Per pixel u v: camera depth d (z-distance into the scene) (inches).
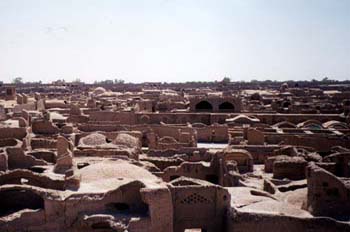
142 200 988.6
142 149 2055.9
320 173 1020.5
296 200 1133.1
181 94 5142.7
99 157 1577.3
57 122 2498.8
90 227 978.1
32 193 1040.2
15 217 946.1
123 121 2859.3
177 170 1540.4
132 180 1031.0
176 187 1048.8
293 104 3700.8
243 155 1581.0
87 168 1186.6
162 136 2396.7
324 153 1882.4
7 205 1040.8
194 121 3019.2
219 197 1063.6
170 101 3873.0
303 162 1408.7
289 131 2370.8
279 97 5007.4
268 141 2145.7
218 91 6668.3
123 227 933.2
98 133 2046.0
